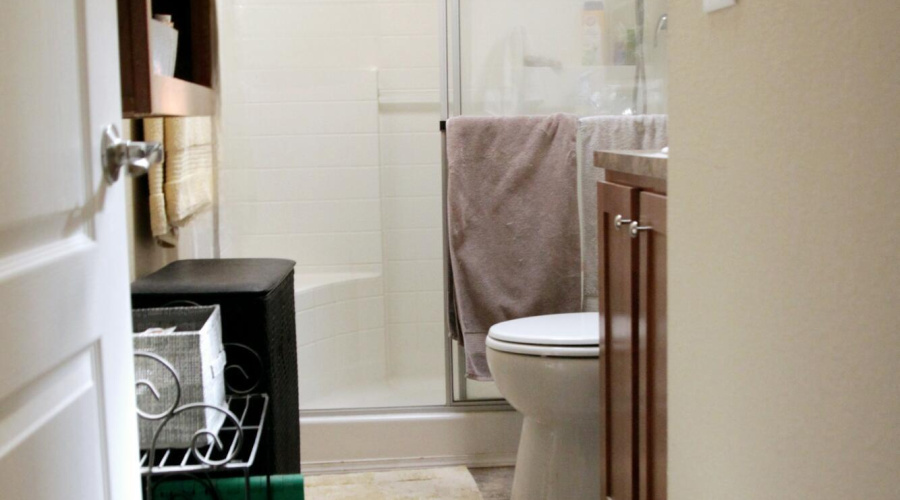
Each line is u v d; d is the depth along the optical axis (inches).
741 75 34.6
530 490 86.8
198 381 54.1
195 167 83.7
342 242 134.5
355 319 130.2
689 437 41.4
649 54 108.7
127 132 72.6
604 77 109.3
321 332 124.2
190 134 80.3
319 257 134.3
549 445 86.0
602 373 66.1
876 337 25.5
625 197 58.0
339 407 111.3
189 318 59.6
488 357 87.4
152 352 53.8
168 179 75.1
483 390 111.0
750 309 34.1
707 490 39.2
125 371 42.0
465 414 109.2
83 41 37.0
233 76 124.8
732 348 36.0
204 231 92.0
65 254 34.6
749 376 34.4
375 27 133.1
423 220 135.0
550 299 104.2
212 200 91.0
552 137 103.3
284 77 132.1
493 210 103.4
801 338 30.1
